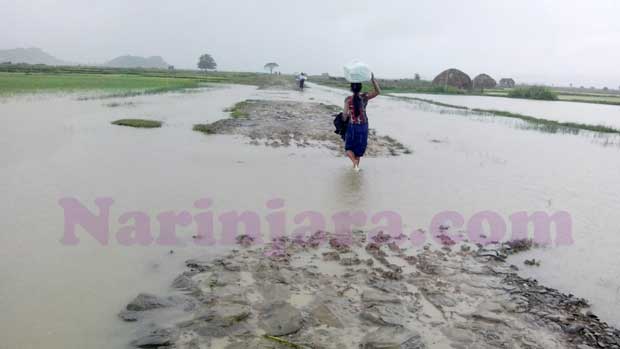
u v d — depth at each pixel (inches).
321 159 420.5
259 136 536.4
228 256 200.7
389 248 217.9
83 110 724.0
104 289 168.7
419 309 163.8
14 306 154.4
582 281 192.7
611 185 366.0
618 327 158.6
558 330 154.7
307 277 183.9
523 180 373.4
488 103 1501.0
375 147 495.8
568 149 559.2
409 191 320.2
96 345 135.3
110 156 389.7
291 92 1702.8
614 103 1781.5
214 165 374.3
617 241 239.9
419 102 1390.3
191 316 152.1
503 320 158.6
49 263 187.3
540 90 1955.0
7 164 346.0
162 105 881.5
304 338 142.6
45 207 251.9
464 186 342.6
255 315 154.4
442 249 220.5
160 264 191.0
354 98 364.8
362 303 165.5
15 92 1019.3
